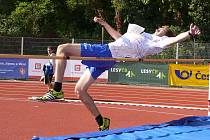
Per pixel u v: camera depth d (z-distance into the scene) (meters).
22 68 24.80
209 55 22.27
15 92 18.70
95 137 5.81
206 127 6.79
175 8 31.89
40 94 18.00
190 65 22.22
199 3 31.23
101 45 7.12
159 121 11.14
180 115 12.58
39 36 35.34
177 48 22.53
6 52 25.09
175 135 6.05
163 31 7.41
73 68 23.95
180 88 22.39
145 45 7.17
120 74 23.98
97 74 7.26
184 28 32.25
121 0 33.31
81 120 10.79
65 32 35.53
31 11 35.19
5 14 36.44
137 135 6.00
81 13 36.50
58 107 13.43
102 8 35.62
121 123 10.56
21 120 10.55
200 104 16.28
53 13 35.78
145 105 15.22
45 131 9.13
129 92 20.00
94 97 17.72
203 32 31.38
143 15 33.78
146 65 23.42
